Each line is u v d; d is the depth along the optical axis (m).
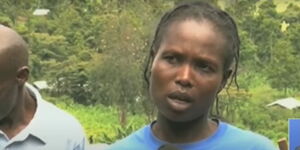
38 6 26.31
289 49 24.70
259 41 25.25
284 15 26.23
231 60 1.83
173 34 1.75
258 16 25.44
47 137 2.60
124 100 21.12
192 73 1.72
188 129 1.84
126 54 21.02
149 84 1.86
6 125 2.63
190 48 1.72
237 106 20.95
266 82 24.05
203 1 1.85
